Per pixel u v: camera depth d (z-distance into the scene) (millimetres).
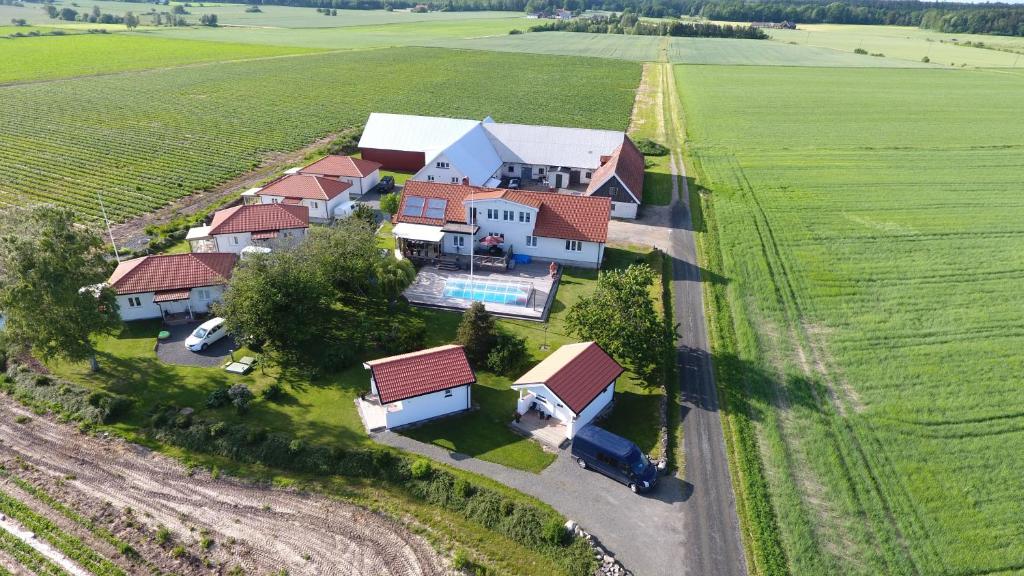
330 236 54156
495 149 88000
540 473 36906
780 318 53938
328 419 41125
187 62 198625
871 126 123312
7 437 39531
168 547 32156
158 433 39844
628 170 78625
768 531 32781
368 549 32219
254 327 44750
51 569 30734
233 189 84062
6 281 40750
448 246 64188
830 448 38625
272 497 35438
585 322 45938
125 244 65938
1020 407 42188
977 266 63281
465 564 31250
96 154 97312
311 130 116062
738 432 40000
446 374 41219
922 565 30844
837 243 68812
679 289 58938
